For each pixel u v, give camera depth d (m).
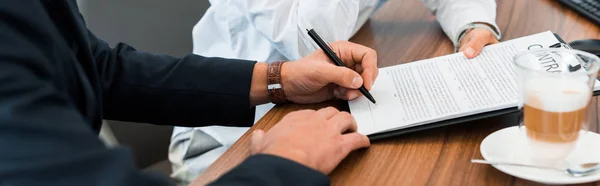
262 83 0.87
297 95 0.87
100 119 0.73
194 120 0.91
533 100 0.59
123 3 1.14
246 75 0.88
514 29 1.06
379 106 0.79
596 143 0.65
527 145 0.65
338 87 0.85
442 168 0.65
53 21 0.65
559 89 0.58
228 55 1.33
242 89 0.88
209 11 1.30
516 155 0.64
